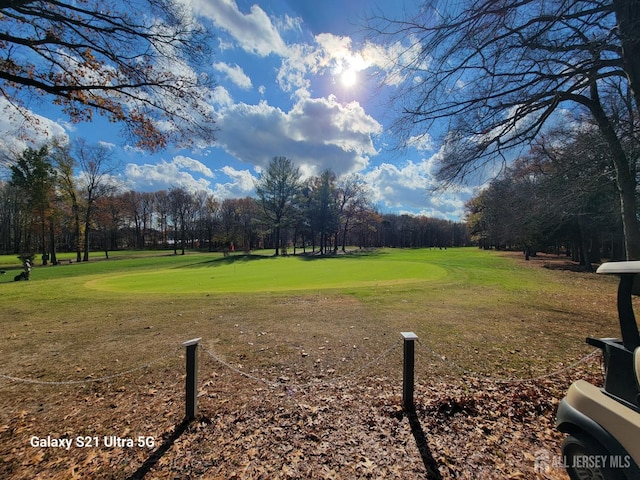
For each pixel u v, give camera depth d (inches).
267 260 1242.0
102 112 314.3
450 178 276.4
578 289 463.8
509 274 654.5
